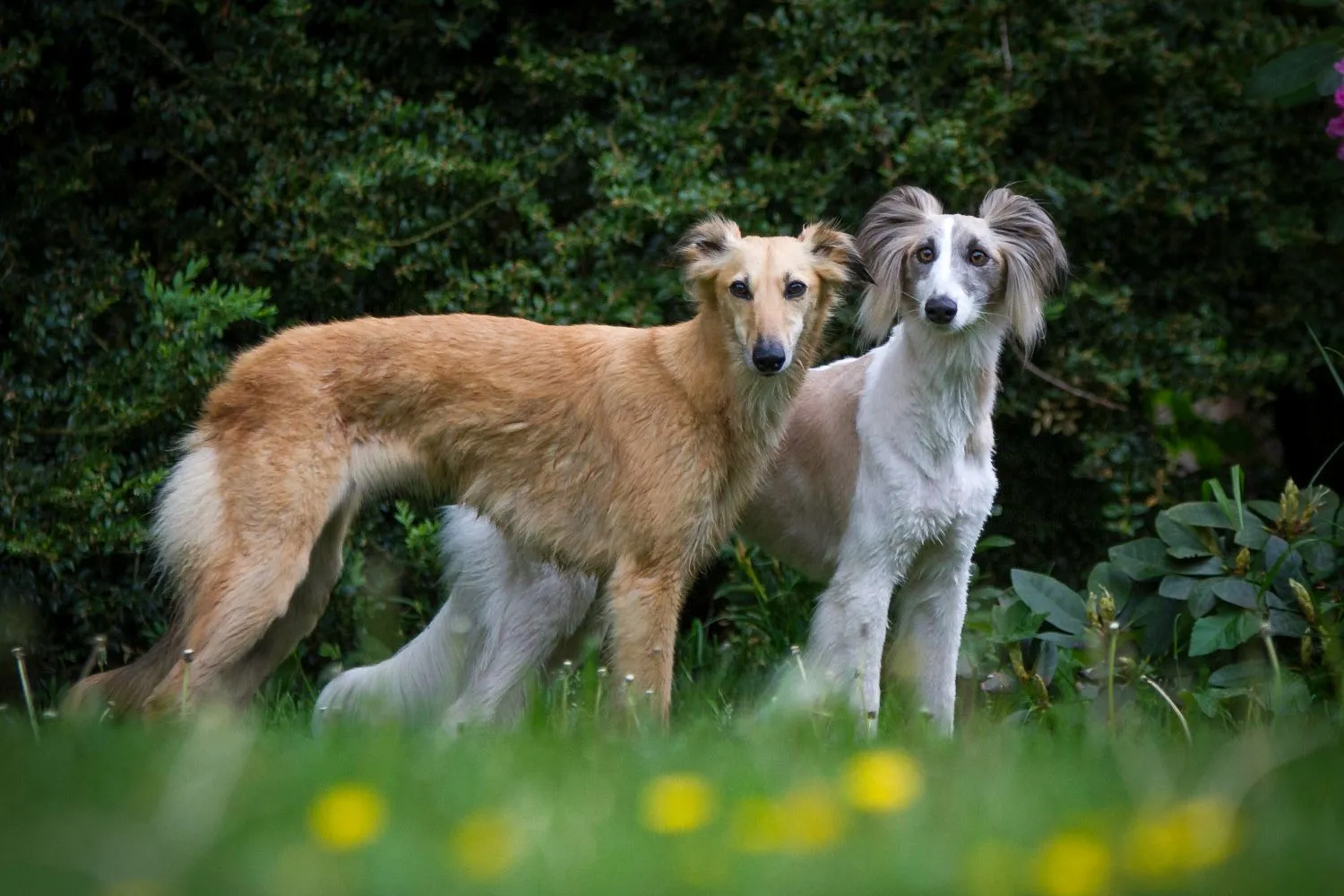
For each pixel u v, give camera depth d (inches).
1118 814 194.7
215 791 193.6
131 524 424.5
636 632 332.5
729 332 330.6
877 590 348.8
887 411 349.4
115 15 446.6
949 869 169.3
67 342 444.8
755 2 478.6
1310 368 482.9
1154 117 469.4
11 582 434.0
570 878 165.9
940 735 314.5
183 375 422.0
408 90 484.1
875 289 357.1
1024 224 356.5
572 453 341.1
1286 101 415.5
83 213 463.5
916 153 451.2
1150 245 481.7
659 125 464.4
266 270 458.3
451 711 365.4
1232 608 369.1
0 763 213.2
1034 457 497.0
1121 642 378.6
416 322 346.0
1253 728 287.0
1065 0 468.4
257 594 319.6
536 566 368.5
